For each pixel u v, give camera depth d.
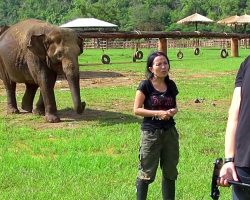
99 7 86.25
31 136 10.12
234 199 3.58
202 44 64.06
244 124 3.54
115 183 6.95
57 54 11.71
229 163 3.59
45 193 6.46
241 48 56.38
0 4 134.12
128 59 38.09
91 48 62.94
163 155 5.85
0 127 11.02
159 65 5.67
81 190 6.61
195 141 9.43
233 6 89.62
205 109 13.38
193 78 21.69
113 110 13.38
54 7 110.81
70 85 11.58
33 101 13.97
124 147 9.09
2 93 17.55
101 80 21.45
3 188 6.80
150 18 93.75
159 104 5.69
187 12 94.44
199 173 7.35
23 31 12.59
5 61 12.82
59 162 7.99
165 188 5.94
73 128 10.96
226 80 20.62
